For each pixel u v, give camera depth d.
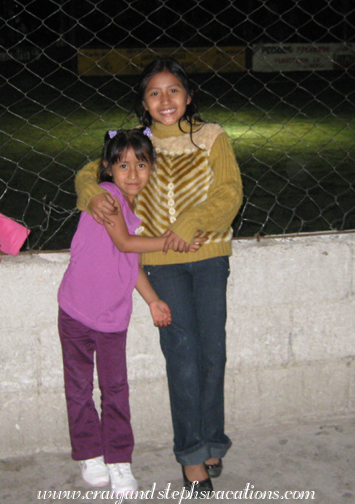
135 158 2.23
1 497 2.45
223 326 2.43
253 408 2.92
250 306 2.80
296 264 2.79
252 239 2.83
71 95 13.51
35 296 2.58
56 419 2.73
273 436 2.86
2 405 2.66
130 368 2.75
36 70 15.87
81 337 2.41
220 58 17.55
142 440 2.83
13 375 2.64
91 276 2.32
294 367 2.92
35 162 7.41
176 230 2.21
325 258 2.81
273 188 6.43
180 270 2.39
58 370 2.68
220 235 2.38
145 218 2.39
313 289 2.84
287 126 10.16
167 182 2.34
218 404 2.49
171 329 2.39
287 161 7.70
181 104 2.31
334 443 2.80
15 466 2.64
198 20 17.38
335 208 5.77
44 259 2.59
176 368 2.40
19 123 10.08
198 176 2.33
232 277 2.75
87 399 2.49
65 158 7.67
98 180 2.38
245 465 2.65
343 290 2.87
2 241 2.50
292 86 15.28
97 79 16.25
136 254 2.35
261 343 2.86
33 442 2.73
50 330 2.63
